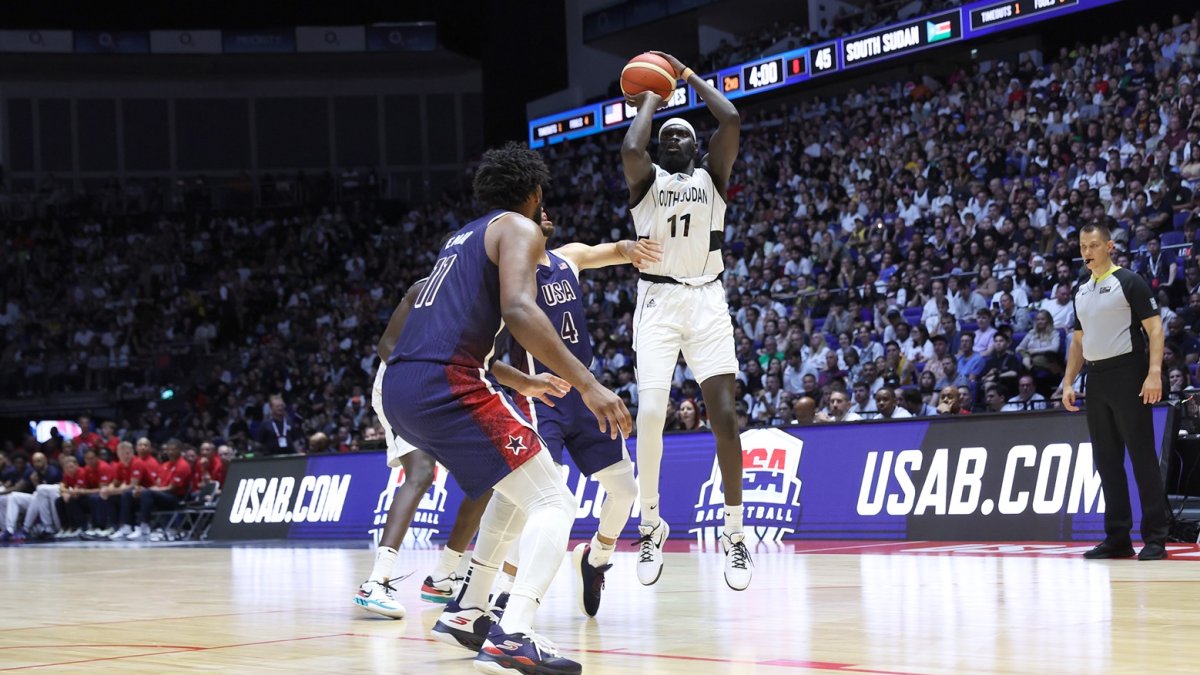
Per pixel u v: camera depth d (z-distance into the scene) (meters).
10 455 16.72
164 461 14.04
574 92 24.03
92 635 3.61
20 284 22.92
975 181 14.65
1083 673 2.42
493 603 3.44
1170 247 11.48
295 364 19.25
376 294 21.02
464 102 28.36
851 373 11.84
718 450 4.27
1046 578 4.61
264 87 28.05
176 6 25.25
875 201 15.50
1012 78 16.08
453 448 2.61
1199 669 2.44
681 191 4.28
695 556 6.68
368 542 9.62
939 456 7.29
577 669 2.54
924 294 12.90
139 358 20.55
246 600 4.79
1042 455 6.87
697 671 2.60
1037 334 11.00
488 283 2.68
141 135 27.72
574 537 8.46
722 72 19.02
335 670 2.77
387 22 26.33
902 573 5.04
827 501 7.66
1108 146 13.79
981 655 2.70
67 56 25.98
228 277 22.67
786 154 18.19
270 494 10.93
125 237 23.86
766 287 15.20
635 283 16.66
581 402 3.80
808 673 2.52
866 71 17.55
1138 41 14.98
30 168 27.25
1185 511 7.58
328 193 24.62
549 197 20.88
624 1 22.52
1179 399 7.05
